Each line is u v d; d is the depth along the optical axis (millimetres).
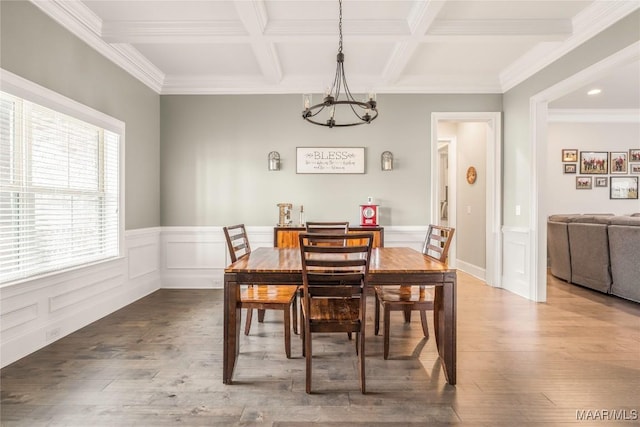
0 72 2076
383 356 2289
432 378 2002
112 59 3215
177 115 4230
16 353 2203
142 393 1826
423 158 4266
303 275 1839
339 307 2055
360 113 4234
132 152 3615
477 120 4344
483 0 2607
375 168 4266
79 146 2863
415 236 4266
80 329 2777
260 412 1666
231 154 4250
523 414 1657
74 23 2672
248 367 2141
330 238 1829
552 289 4172
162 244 4234
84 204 2924
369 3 2646
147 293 3900
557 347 2432
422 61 3719
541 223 3625
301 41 2994
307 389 1834
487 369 2105
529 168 3713
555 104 5383
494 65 3848
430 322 2996
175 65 3809
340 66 2855
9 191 2225
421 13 2607
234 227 2664
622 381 1964
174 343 2502
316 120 4238
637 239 3453
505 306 3445
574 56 3051
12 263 2291
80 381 1945
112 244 3305
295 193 4266
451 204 5723
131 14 2781
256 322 3025
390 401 1766
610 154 5918
